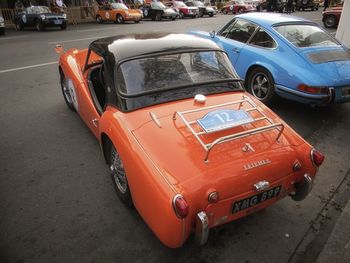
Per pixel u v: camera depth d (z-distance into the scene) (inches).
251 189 97.0
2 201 132.9
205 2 1485.0
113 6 880.9
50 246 111.0
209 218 93.5
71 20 885.8
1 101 242.7
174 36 147.4
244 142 103.7
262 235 117.6
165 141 101.6
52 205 130.9
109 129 117.6
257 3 1261.1
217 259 107.2
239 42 241.6
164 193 88.5
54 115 216.7
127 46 131.6
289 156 104.0
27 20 712.4
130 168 102.7
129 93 118.5
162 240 92.3
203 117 108.2
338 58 209.2
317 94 191.0
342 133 197.6
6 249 109.6
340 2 1574.8
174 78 126.0
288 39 216.4
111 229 118.6
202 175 91.1
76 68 183.8
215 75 134.6
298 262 107.3
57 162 161.2
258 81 226.7
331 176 154.3
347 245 114.6
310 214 128.8
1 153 169.2
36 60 378.6
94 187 142.4
